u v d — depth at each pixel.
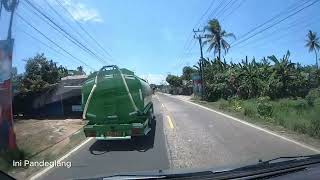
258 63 50.84
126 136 14.41
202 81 58.84
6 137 12.73
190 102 51.19
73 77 30.47
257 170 5.52
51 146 15.02
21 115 26.47
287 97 46.78
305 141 13.95
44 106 26.83
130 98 14.99
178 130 18.28
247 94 49.12
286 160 6.05
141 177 5.52
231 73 53.47
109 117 15.02
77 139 16.58
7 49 13.20
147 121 15.85
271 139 14.55
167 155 11.95
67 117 26.72
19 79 26.77
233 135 16.00
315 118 19.16
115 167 10.48
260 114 24.91
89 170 10.23
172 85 117.19
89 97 15.09
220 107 36.03
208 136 15.91
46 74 29.45
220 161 10.66
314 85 49.78
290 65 47.81
